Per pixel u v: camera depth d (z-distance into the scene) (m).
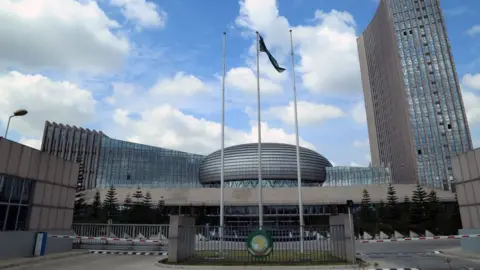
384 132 129.38
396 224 57.31
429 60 110.69
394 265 16.38
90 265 16.39
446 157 100.31
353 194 72.12
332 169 94.19
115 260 18.59
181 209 71.69
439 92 106.94
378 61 135.00
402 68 111.62
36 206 20.08
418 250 25.73
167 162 105.06
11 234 17.83
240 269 14.20
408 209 61.69
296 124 24.47
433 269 14.98
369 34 145.50
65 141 97.44
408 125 105.56
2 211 17.56
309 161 91.56
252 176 88.38
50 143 96.25
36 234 19.48
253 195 71.88
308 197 71.69
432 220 56.72
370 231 52.84
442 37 112.31
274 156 89.00
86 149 98.50
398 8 118.94
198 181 105.19
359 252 24.31
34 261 17.39
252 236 16.03
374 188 73.00
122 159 100.81
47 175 21.27
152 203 72.00
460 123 103.06
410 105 107.50
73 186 24.33
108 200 66.44
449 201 69.50
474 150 21.17
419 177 99.94
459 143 101.19
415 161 101.75
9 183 18.12
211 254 19.52
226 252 20.14
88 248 25.27
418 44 113.19
